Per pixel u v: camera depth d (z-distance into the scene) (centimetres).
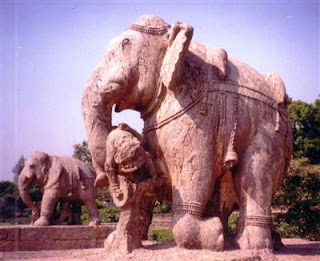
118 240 396
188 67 427
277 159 441
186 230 391
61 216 1001
